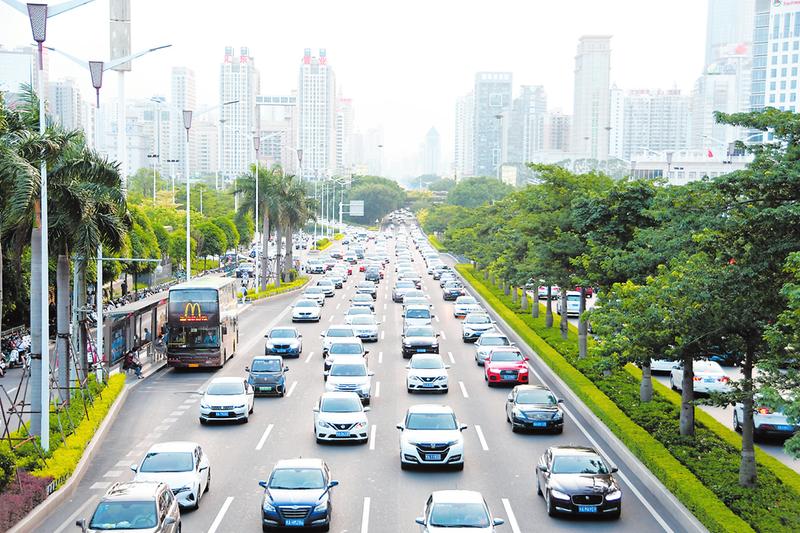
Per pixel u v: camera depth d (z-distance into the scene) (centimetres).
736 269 2078
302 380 4062
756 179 1998
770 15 17262
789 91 17225
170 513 1853
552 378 4031
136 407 3484
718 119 2130
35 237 2781
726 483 2216
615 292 2745
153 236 7088
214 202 13375
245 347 5122
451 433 2555
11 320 4959
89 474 2533
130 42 5197
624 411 3120
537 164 4366
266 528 1997
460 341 5378
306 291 7412
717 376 3506
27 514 2083
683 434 2714
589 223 3500
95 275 5184
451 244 10788
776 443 2870
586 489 2083
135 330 4503
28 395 3662
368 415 3306
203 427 3122
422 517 1909
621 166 19975
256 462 2627
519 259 5497
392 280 9612
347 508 2178
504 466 2589
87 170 3050
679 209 2667
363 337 5316
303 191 8956
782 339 1797
